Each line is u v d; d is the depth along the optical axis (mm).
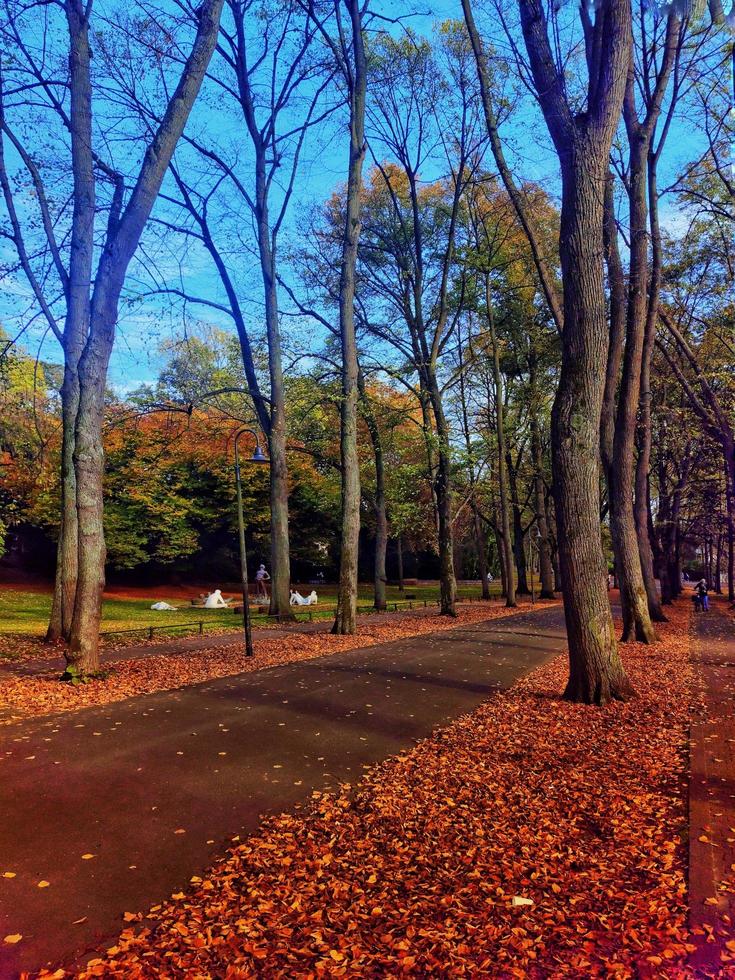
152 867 4996
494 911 4328
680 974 3590
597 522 10570
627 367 17609
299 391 25000
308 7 19797
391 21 20109
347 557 19750
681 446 32344
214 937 4066
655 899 4391
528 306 32312
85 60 13352
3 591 32969
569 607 10609
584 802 6246
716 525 42875
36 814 5805
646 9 14023
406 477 29797
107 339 11672
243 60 22219
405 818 5965
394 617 26500
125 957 3863
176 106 11797
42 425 26562
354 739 8375
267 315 22625
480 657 15078
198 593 42062
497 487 35875
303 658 14891
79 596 11633
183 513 37156
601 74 10211
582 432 10367
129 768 7000
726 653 16250
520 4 10438
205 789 6543
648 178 18938
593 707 10016
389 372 26812
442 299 26469
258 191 22688
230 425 26516
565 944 3930
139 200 11617
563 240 10391
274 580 23531
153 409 21812
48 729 8320
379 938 4059
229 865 5035
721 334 22281
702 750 7746
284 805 6270
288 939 4055
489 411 37688
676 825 5641
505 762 7492
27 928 4148
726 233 20469
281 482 23219
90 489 11656
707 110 17922
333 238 27219
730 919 4109
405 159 26656
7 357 17562
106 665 13414
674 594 45156
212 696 10414
